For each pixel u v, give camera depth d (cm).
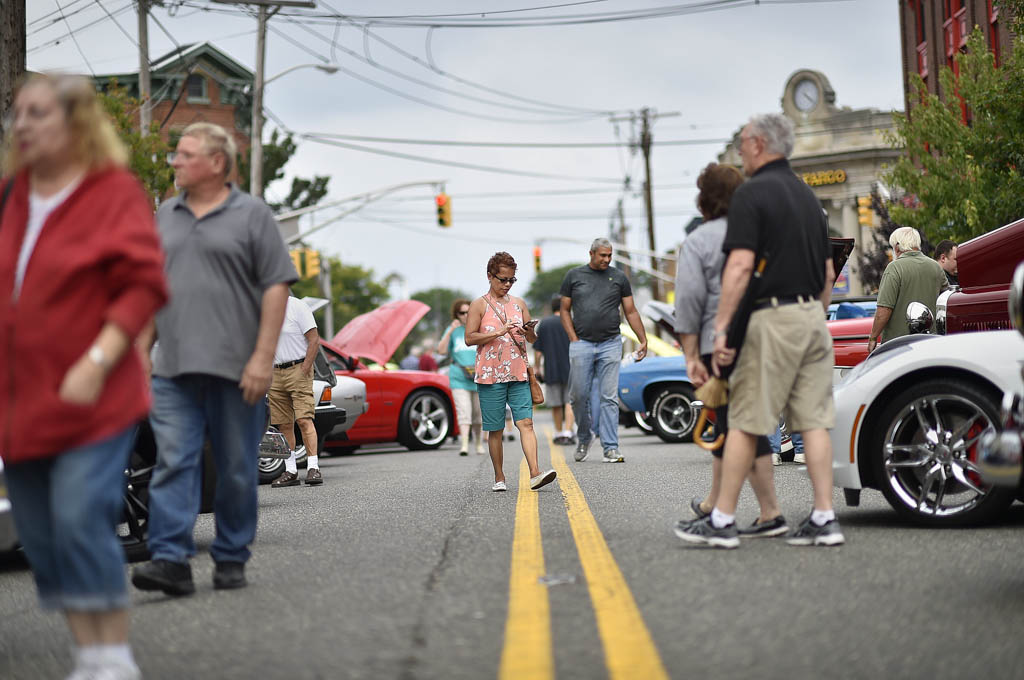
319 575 586
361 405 1463
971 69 1994
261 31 2647
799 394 605
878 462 675
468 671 393
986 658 396
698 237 625
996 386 642
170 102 5019
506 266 955
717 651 409
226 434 553
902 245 977
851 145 4950
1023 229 726
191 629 478
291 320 1152
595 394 1275
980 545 601
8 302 368
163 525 546
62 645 477
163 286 371
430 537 702
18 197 379
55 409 365
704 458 1269
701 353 627
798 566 552
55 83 376
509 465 1286
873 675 378
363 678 390
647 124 4947
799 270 590
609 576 545
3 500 565
